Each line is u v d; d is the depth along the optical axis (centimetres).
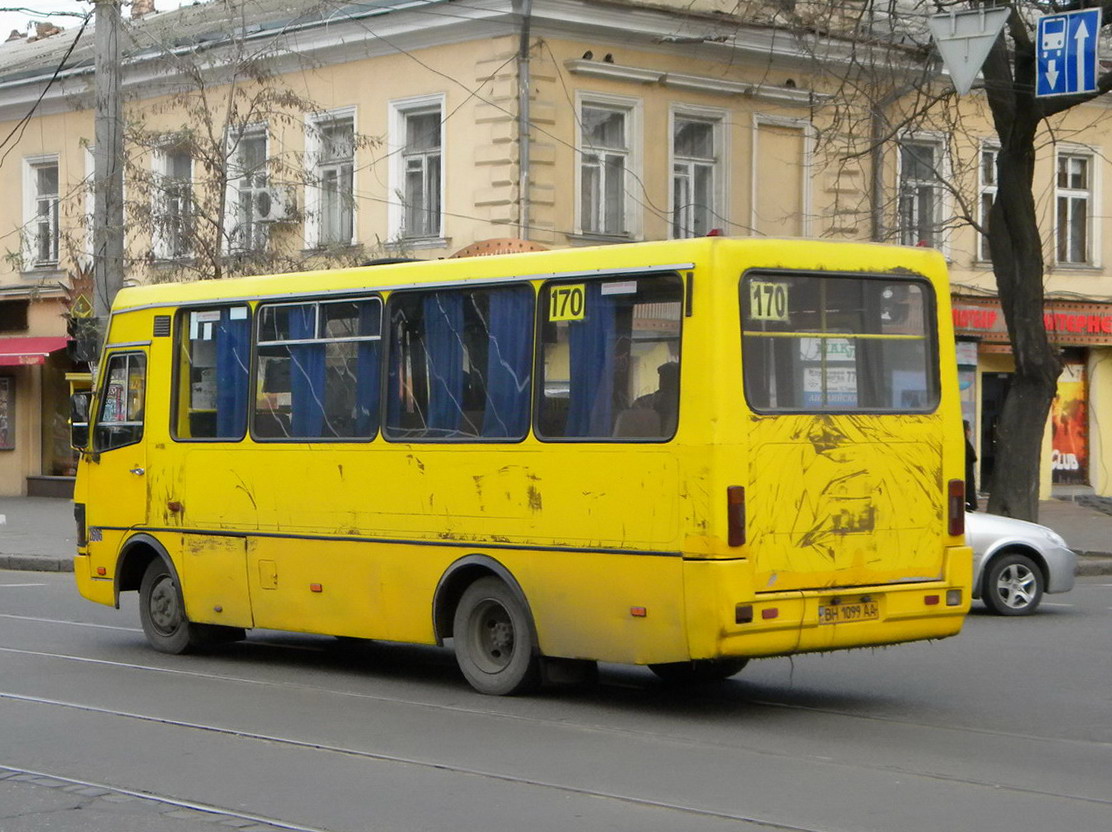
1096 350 3092
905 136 2312
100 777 808
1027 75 2061
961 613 1030
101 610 1630
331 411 1158
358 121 2636
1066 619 1539
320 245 2500
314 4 2686
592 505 985
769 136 2719
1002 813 725
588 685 1120
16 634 1421
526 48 2427
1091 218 3053
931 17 1695
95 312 2014
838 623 971
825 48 2609
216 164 2361
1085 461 3103
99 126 2008
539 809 734
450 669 1214
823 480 968
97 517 1335
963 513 1038
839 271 989
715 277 940
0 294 3291
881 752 875
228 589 1227
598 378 992
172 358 1282
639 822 707
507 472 1036
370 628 1123
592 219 2548
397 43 2567
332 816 721
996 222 2178
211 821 714
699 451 930
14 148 3256
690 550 931
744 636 930
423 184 2583
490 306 1060
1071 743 905
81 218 2534
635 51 2555
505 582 1035
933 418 1024
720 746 891
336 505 1146
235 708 1020
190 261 2375
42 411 3344
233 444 1223
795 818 715
